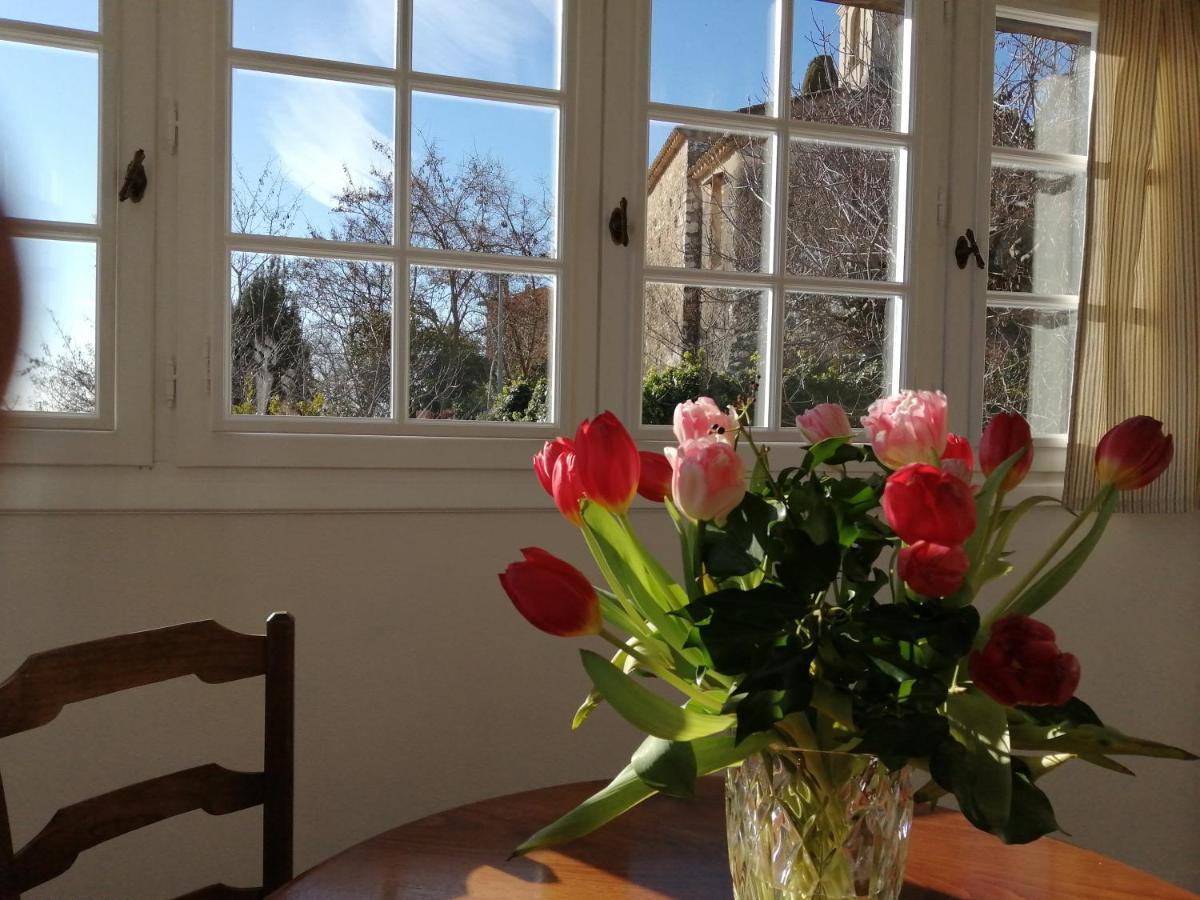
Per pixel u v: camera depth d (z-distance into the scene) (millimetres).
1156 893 907
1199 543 2234
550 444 774
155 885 1600
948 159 2055
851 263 2029
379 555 1695
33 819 1542
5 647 1521
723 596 627
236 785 1144
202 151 1613
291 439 1651
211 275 1620
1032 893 902
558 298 1822
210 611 1613
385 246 1720
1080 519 719
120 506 1552
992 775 604
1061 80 2188
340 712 1681
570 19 1807
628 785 724
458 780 1745
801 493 688
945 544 577
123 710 1579
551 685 1790
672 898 877
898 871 735
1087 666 2160
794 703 602
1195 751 2246
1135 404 2082
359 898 867
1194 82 2094
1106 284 2072
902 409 699
